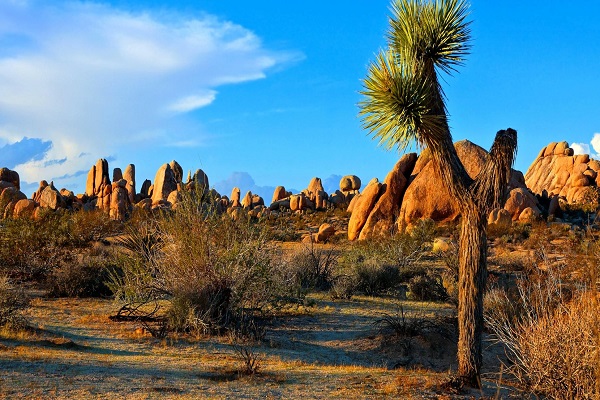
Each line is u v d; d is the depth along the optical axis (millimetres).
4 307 12594
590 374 7984
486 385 9359
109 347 11828
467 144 41094
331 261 23453
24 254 21328
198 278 14531
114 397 7602
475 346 9000
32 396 7391
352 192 66000
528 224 37562
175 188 60062
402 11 8680
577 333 8250
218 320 13977
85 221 30688
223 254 14719
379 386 8969
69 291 18094
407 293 19766
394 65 8336
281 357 11812
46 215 29094
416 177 40094
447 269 24094
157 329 13641
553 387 8445
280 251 21844
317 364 11391
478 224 8789
